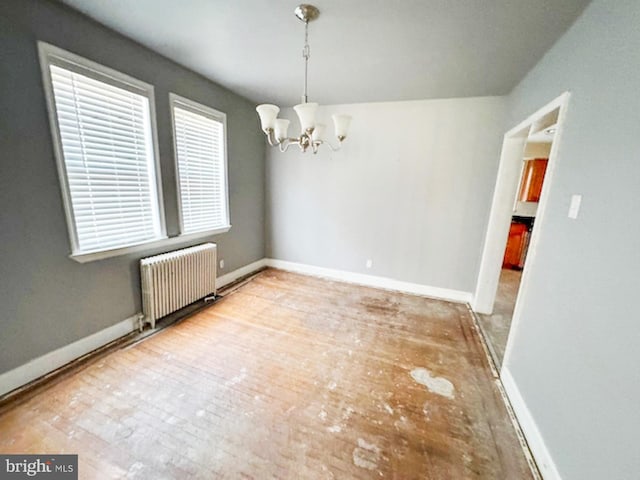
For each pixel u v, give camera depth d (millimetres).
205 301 3068
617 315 989
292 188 4004
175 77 2482
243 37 1968
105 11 1701
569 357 1254
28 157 1632
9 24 1483
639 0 1032
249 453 1369
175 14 1712
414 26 1738
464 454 1411
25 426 1454
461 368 2102
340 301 3232
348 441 1458
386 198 3531
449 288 3445
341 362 2121
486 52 2010
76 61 1771
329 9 1595
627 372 914
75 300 1959
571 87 1530
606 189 1139
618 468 916
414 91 2904
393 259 3648
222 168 3277
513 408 1718
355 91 2986
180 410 1608
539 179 4711
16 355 1682
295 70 2527
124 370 1927
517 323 1858
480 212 3176
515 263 4859
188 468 1284
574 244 1330
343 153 3615
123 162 2168
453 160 3168
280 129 1850
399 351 2293
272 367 2029
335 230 3887
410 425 1573
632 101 1034
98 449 1353
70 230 1870
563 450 1206
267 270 4246
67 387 1742
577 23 1513
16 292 1652
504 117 2900
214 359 2094
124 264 2271
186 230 2859
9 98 1523
